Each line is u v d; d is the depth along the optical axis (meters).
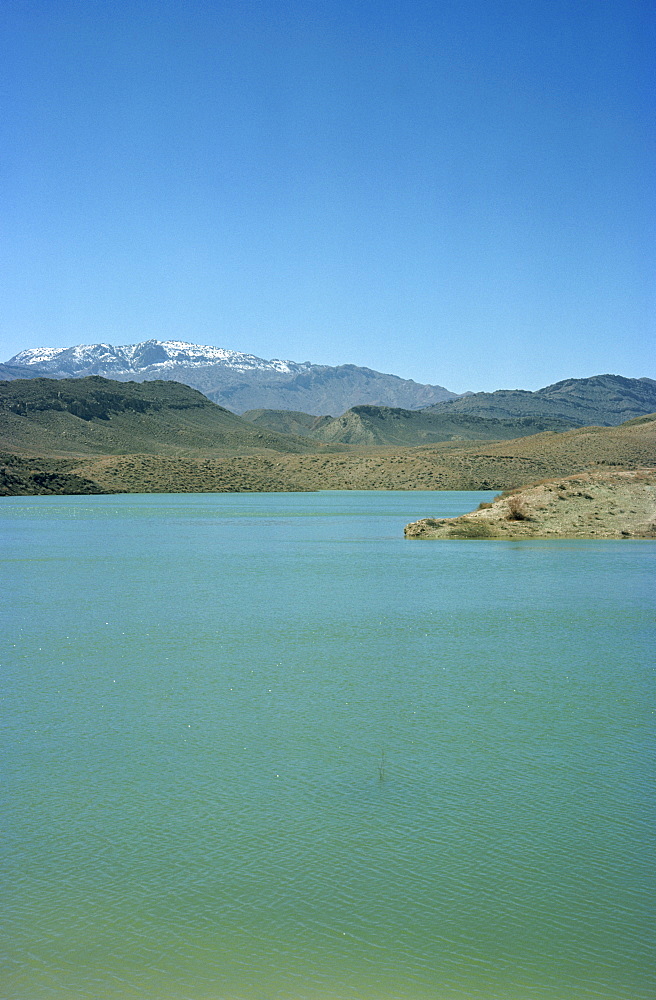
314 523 61.91
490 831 9.88
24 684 16.05
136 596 26.78
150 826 10.05
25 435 191.12
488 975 7.33
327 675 16.64
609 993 7.10
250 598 26.27
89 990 7.18
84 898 8.54
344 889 8.69
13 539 48.72
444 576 31.11
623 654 18.30
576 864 9.13
